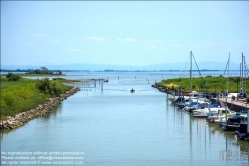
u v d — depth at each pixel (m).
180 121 71.75
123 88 177.38
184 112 85.12
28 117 75.12
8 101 78.62
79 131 62.81
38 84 117.50
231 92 106.56
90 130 63.56
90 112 86.94
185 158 45.97
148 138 56.69
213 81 132.75
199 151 48.75
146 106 98.31
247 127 53.66
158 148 50.69
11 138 57.94
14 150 50.84
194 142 53.75
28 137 58.59
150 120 73.50
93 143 54.03
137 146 51.94
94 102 110.69
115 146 52.16
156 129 63.69
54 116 80.62
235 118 60.75
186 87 130.75
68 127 66.62
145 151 49.19
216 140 54.72
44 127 66.88
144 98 122.50
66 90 145.88
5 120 67.12
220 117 67.69
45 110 87.94
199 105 82.19
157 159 45.69
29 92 102.81
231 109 77.44
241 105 73.25
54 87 120.12
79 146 52.44
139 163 44.19
